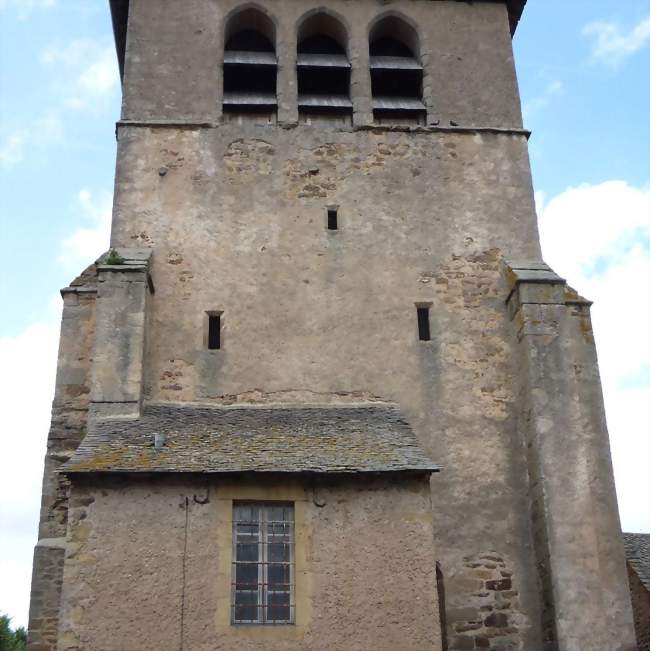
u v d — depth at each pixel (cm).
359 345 2039
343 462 1641
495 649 1809
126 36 2398
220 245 2108
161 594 1542
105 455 1639
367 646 1543
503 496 1928
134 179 2156
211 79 2288
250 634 1534
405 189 2205
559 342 1983
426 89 2331
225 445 1706
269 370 2000
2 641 3400
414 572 1589
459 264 2139
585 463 1881
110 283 1941
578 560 1797
